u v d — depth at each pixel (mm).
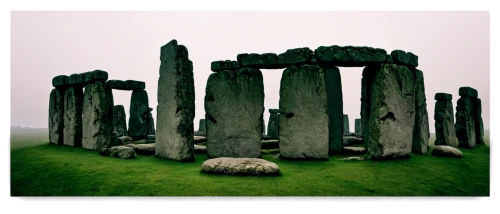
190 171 6918
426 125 9469
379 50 8258
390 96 8008
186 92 8086
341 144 9320
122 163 7688
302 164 7691
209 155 8727
